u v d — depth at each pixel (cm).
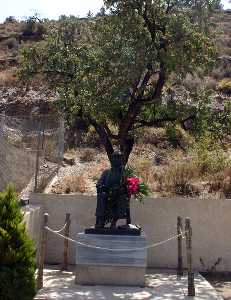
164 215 1380
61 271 1261
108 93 1428
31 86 3048
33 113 2703
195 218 1376
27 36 5191
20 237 787
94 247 1105
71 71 1561
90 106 1445
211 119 1537
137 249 1107
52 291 1025
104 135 1541
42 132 1714
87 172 1881
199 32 1446
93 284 1100
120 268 1104
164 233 1377
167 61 1358
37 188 1554
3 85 3219
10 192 815
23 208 1260
